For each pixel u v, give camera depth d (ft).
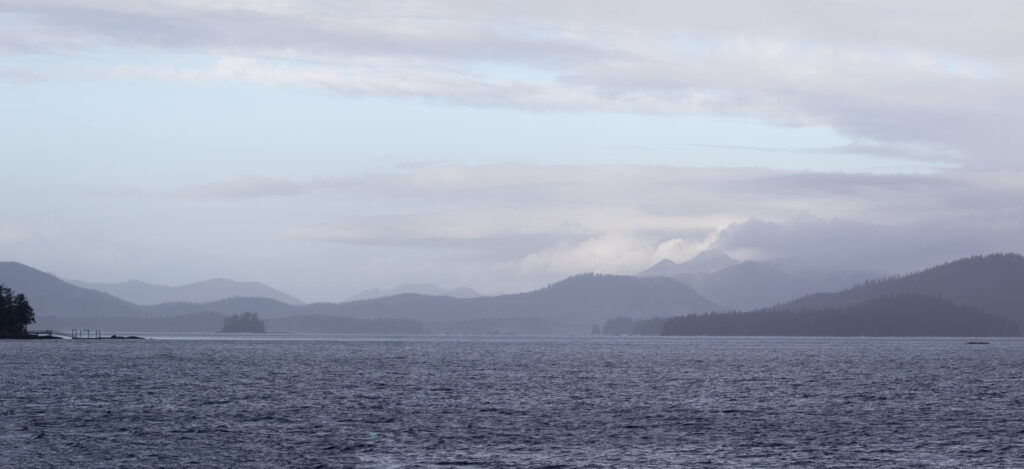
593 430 285.84
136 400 356.38
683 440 268.21
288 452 242.99
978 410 346.74
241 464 227.40
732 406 355.97
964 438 274.98
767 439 271.08
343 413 320.50
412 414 320.29
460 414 321.73
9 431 270.87
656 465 231.09
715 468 228.22
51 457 233.14
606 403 363.35
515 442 261.85
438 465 228.22
